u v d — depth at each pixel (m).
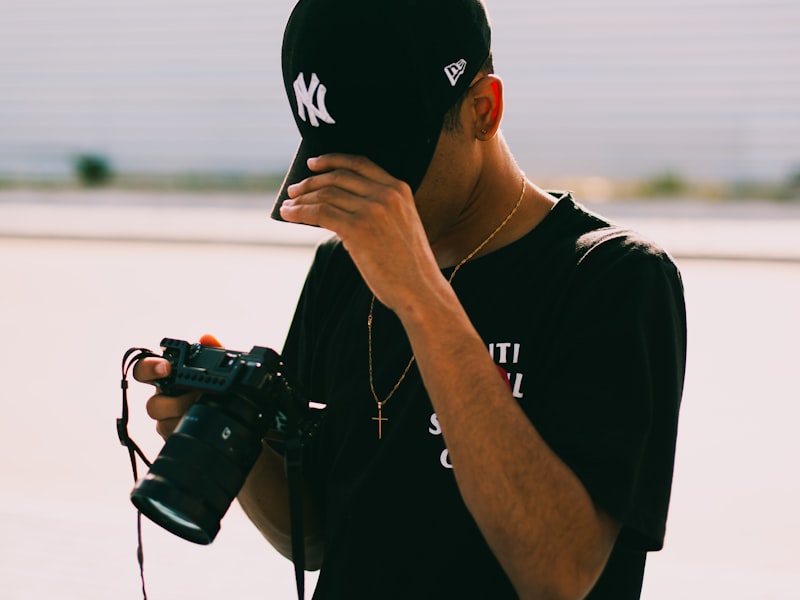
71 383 5.57
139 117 13.68
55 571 3.51
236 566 3.58
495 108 1.37
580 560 1.18
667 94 11.62
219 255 9.02
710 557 3.59
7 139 14.09
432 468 1.36
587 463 1.20
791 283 7.54
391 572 1.36
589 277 1.31
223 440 1.33
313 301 1.65
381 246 1.21
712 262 8.40
